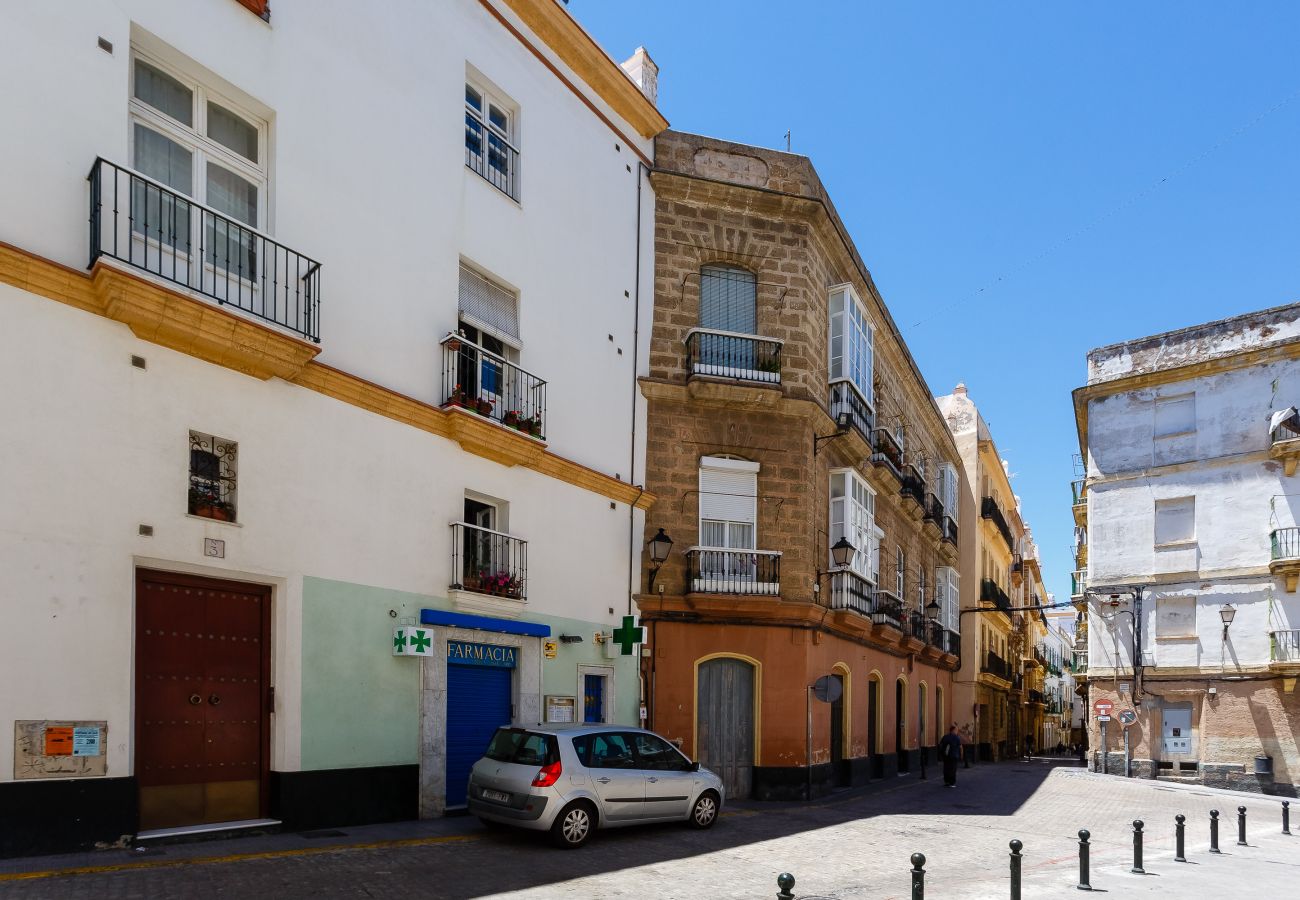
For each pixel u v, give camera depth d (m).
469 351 13.75
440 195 13.30
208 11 10.30
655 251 18.34
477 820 11.99
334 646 10.95
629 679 16.33
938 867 10.84
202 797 9.62
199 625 9.79
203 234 10.16
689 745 16.75
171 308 9.17
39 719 8.10
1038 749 59.59
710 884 9.04
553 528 14.95
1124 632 27.28
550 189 15.73
